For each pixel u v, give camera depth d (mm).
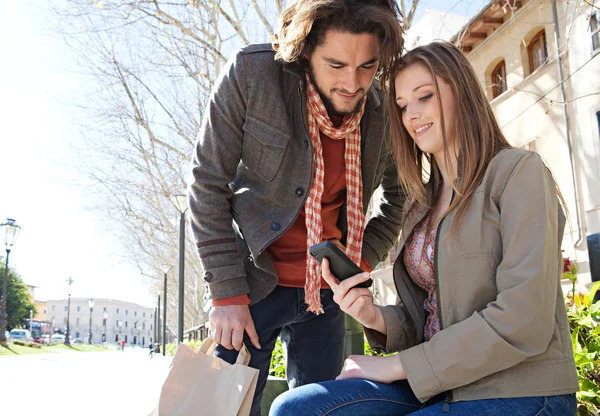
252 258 2406
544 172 1647
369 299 1881
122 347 57938
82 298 134375
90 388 9773
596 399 2426
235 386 2070
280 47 2223
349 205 2494
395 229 2830
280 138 2330
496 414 1493
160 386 2172
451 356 1551
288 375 2689
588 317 2654
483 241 1668
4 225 20672
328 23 2082
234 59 2344
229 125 2322
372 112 2535
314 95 2328
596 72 10617
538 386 1508
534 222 1581
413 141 2033
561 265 1666
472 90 1813
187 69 9484
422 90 1860
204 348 2250
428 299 1929
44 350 35906
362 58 2135
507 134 13141
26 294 74125
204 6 8070
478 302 1654
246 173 2434
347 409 1635
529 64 12625
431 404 1700
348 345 3461
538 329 1500
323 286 2514
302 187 2354
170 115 11750
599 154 10602
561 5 11422
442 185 1997
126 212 19109
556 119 11648
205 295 2477
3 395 8570
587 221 10836
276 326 2463
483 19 12797
